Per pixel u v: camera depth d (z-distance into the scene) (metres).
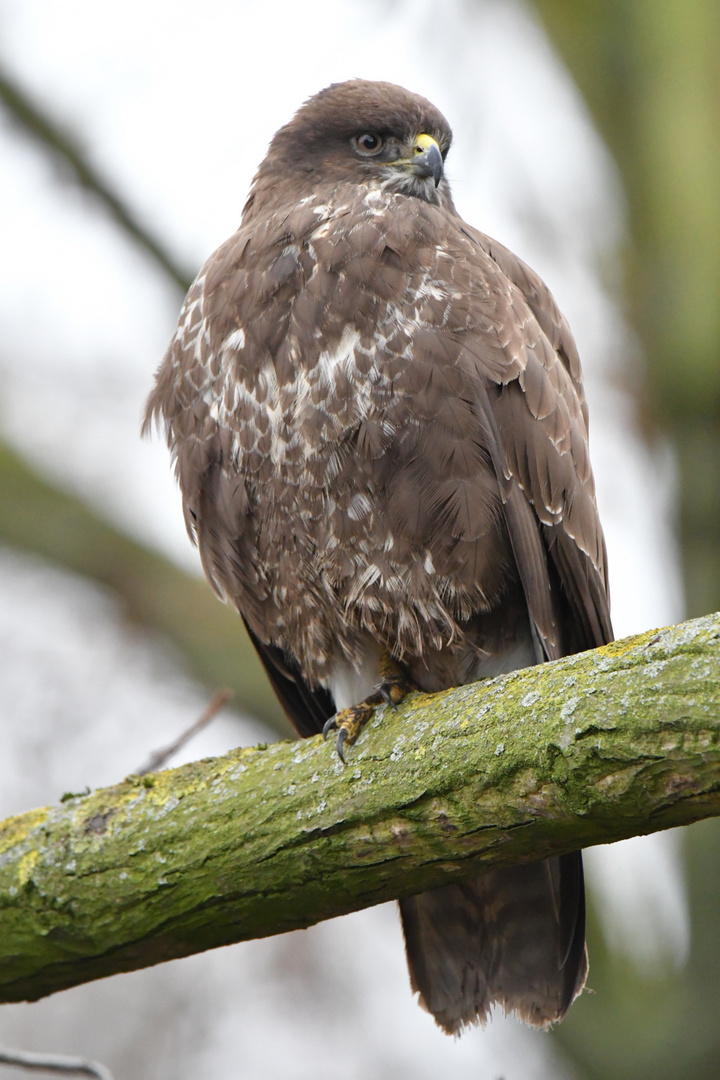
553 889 9.09
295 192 11.48
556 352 10.34
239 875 7.71
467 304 9.23
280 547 9.84
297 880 7.62
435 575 9.34
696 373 12.76
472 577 9.30
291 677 10.99
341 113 11.49
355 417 9.20
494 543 9.27
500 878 9.11
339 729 7.84
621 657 6.74
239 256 9.87
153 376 10.72
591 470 10.14
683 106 13.20
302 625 10.24
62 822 8.12
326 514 9.48
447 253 9.43
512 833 7.04
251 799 7.76
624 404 13.52
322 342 9.30
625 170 13.32
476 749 7.05
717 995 13.12
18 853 8.12
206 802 7.87
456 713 7.29
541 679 7.04
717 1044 12.98
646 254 13.20
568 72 13.58
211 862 7.75
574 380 10.73
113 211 13.98
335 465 9.32
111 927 7.96
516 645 9.73
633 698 6.55
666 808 6.55
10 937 8.10
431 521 9.19
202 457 9.95
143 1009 16.12
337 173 11.41
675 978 13.62
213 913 7.84
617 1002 13.41
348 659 10.27
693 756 6.39
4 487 14.22
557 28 13.54
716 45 13.34
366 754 7.55
